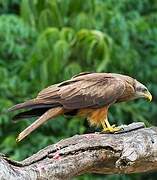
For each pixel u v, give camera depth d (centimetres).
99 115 994
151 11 1875
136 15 1739
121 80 1016
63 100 955
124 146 888
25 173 809
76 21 1489
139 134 909
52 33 1425
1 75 1557
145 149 895
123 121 1691
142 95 1045
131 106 1691
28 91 1557
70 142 876
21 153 1533
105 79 1005
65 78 1416
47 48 1430
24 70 1509
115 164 888
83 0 1498
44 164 840
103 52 1416
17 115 933
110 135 905
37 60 1450
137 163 898
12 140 1533
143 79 1797
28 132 918
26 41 1570
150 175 1900
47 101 945
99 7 1582
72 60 1448
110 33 1612
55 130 1609
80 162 867
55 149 862
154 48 1806
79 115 999
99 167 898
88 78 998
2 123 1547
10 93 1566
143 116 1775
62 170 848
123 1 1723
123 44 1619
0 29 1500
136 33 1748
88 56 1409
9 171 791
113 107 1644
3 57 1628
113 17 1595
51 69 1423
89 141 881
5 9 1752
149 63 1803
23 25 1507
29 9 1498
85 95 978
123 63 1614
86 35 1409
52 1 1484
